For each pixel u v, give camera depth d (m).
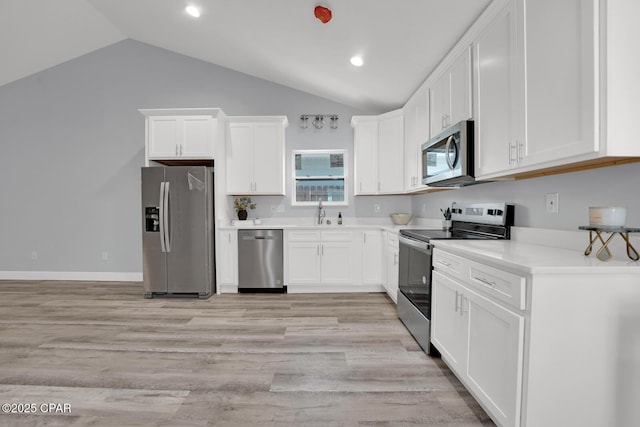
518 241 2.07
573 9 1.28
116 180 4.45
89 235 4.48
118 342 2.47
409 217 4.22
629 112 1.17
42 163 4.48
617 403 1.22
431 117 2.92
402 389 1.85
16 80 4.45
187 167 3.65
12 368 2.08
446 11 2.16
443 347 2.00
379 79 3.48
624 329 1.22
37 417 1.61
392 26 2.54
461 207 2.72
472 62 2.14
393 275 3.30
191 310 3.23
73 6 3.57
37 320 2.94
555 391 1.22
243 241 3.85
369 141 4.05
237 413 1.64
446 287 1.96
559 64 1.36
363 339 2.52
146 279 3.66
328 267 3.85
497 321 1.42
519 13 1.60
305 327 2.77
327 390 1.84
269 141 4.09
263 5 2.80
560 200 1.76
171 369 2.07
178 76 4.41
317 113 4.43
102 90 4.43
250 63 4.05
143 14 3.63
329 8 2.55
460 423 1.57
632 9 1.16
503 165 1.77
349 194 4.45
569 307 1.21
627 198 1.41
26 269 4.54
